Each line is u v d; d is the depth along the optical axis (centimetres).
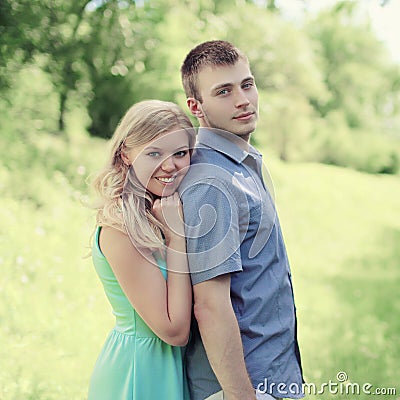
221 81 314
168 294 302
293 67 2502
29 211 1195
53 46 1709
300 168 2325
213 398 319
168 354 318
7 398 552
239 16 2298
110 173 316
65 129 1853
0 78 1631
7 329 684
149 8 1836
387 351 697
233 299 310
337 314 848
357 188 2017
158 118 304
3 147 1549
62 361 624
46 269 870
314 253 1217
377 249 1284
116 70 1820
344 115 2927
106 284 325
